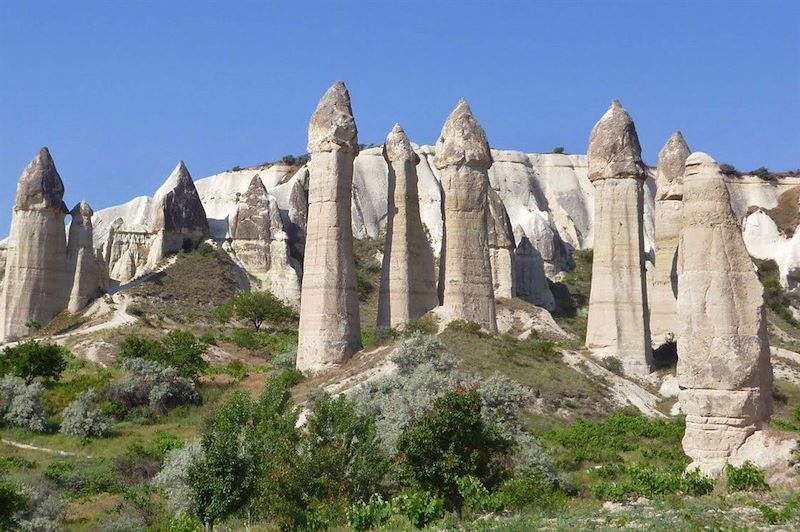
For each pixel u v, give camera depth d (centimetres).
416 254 4759
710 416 2333
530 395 3547
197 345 5150
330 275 4375
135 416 4291
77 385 4531
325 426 2631
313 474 2480
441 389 3234
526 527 1956
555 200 11856
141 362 4581
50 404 4272
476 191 4622
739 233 2381
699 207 2386
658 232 5478
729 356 2320
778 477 2230
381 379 3578
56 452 3756
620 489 2377
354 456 2586
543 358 4397
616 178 4956
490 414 2833
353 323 4400
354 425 2634
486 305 4566
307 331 4381
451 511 2323
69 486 3250
